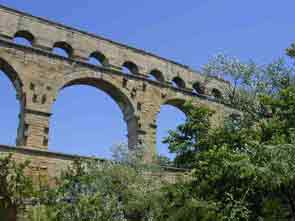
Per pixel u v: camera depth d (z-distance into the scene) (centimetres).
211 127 3553
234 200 2792
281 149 2694
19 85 4400
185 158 3416
